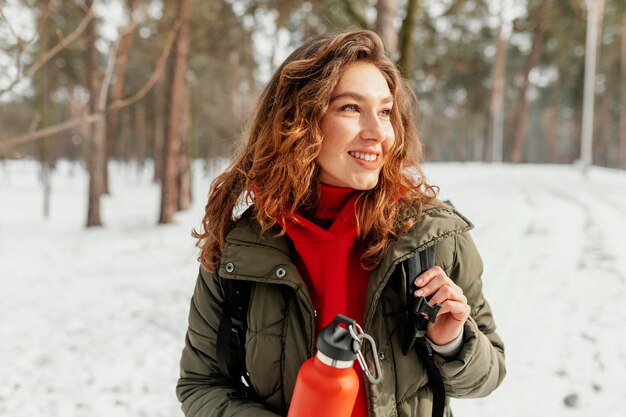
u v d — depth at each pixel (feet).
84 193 92.68
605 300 14.64
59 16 47.03
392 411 3.37
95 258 29.84
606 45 97.96
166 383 12.57
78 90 77.15
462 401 10.28
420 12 32.24
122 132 128.67
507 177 61.82
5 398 11.92
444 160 221.05
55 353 14.51
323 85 3.23
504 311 14.43
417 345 3.48
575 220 27.14
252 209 3.84
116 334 15.89
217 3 41.37
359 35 3.44
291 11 32.55
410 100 3.94
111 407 11.41
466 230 3.46
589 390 10.26
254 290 3.62
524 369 11.25
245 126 4.32
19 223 52.19
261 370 3.53
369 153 3.30
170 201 43.47
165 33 41.42
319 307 3.50
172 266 25.73
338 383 2.69
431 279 3.18
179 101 42.55
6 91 11.68
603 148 140.26
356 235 3.48
